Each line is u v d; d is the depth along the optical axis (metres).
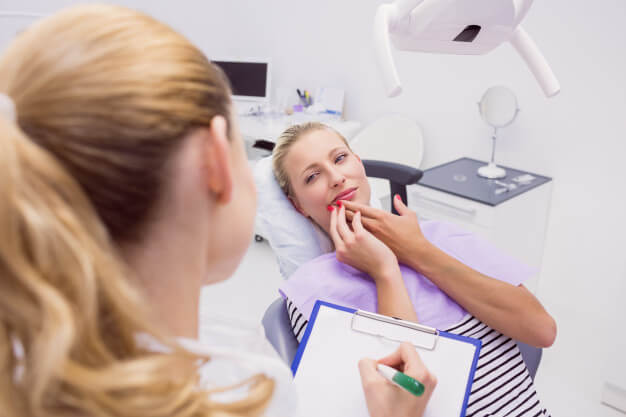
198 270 0.42
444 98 2.69
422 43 1.12
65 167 0.33
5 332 0.31
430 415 0.83
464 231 1.32
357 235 1.12
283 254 1.40
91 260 0.31
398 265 1.15
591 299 2.38
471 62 2.52
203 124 0.38
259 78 3.47
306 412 0.84
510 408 1.04
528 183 2.27
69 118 0.33
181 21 3.72
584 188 2.28
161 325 0.36
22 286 0.30
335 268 1.21
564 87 2.22
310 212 1.32
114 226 0.36
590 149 2.22
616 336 1.80
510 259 1.24
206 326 0.70
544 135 2.35
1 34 3.21
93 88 0.33
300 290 1.18
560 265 2.45
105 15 0.37
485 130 2.56
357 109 3.17
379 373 0.75
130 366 0.32
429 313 1.12
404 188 1.64
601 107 2.14
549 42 2.22
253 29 3.51
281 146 1.34
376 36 1.02
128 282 0.34
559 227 2.41
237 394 0.47
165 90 0.36
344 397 0.85
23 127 0.33
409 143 2.80
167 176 0.36
